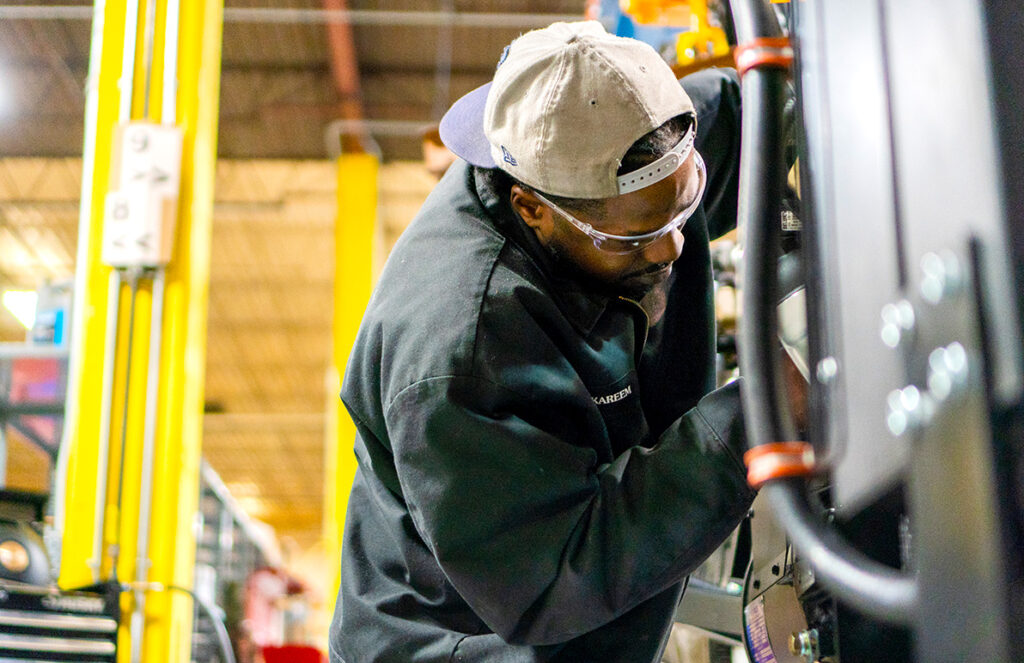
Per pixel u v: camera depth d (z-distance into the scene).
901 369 0.45
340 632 1.21
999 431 0.38
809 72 0.60
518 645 1.02
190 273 3.47
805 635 0.92
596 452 1.06
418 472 0.98
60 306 3.43
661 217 1.00
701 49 1.59
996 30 0.40
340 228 10.54
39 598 2.08
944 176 0.42
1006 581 0.37
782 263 0.91
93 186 3.48
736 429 0.93
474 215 1.10
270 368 15.88
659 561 0.96
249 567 6.44
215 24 3.88
